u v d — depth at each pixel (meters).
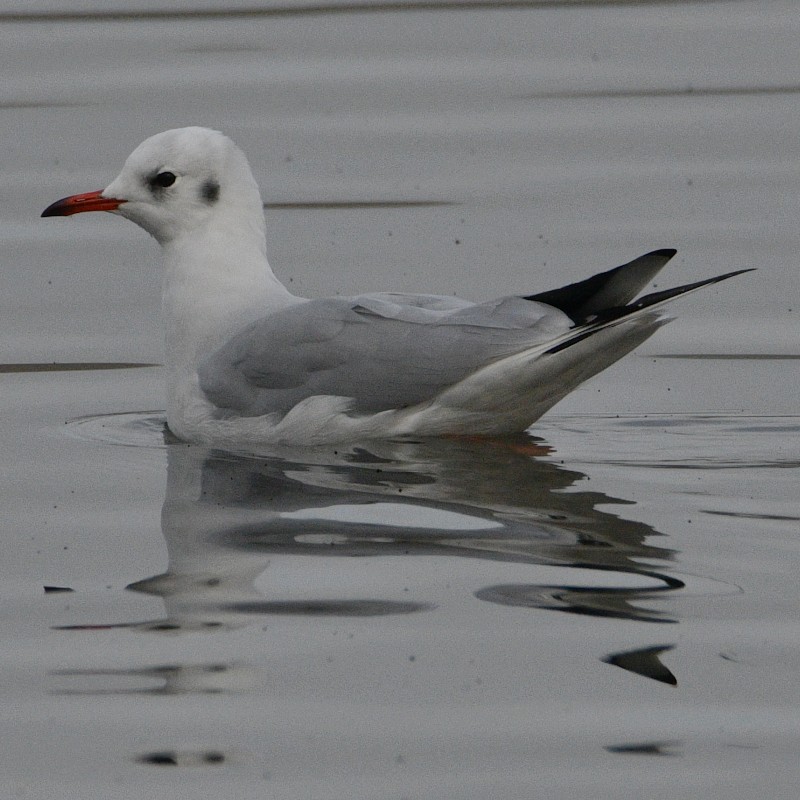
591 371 12.27
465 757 7.69
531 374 12.08
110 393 14.74
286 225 19.11
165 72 24.62
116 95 23.47
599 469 11.96
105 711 8.18
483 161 21.17
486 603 9.27
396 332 12.52
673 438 12.95
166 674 8.53
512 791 7.39
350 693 8.29
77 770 7.66
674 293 11.61
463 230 18.86
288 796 7.39
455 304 12.89
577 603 9.27
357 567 9.85
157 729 8.00
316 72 24.62
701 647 8.70
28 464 12.48
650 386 14.68
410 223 19.12
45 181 20.31
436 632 8.91
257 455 12.52
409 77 24.44
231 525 10.71
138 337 16.30
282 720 8.05
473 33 26.55
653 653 8.63
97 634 9.03
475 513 10.84
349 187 20.34
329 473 11.88
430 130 22.30
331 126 22.38
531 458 12.27
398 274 17.50
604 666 8.50
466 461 12.18
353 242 18.53
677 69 24.58
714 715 8.04
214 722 8.04
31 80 24.36
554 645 8.74
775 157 21.05
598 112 22.92
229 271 13.58
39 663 8.70
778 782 7.44
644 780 7.47
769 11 27.16
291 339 12.78
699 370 15.12
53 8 28.59
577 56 25.31
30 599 9.57
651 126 22.31
